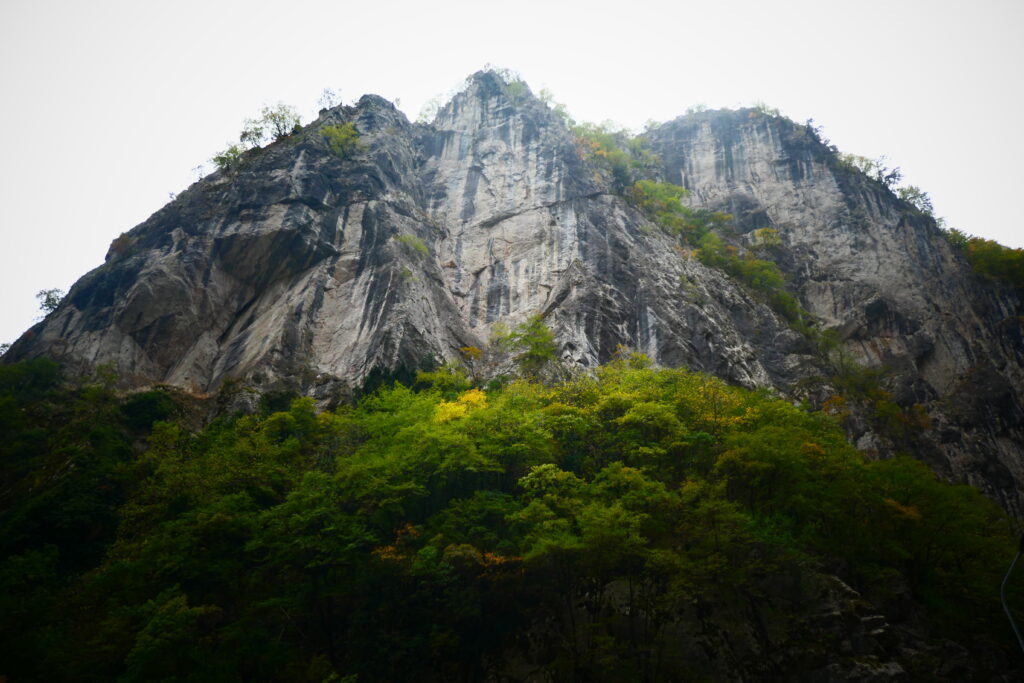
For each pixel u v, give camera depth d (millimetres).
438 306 64625
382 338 55594
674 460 37500
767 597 30156
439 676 27922
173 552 29938
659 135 125062
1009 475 63625
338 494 33562
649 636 29172
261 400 49156
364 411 43781
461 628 29203
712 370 61656
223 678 24766
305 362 57125
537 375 52219
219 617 29438
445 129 99312
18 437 45906
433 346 58375
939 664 28203
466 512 32781
